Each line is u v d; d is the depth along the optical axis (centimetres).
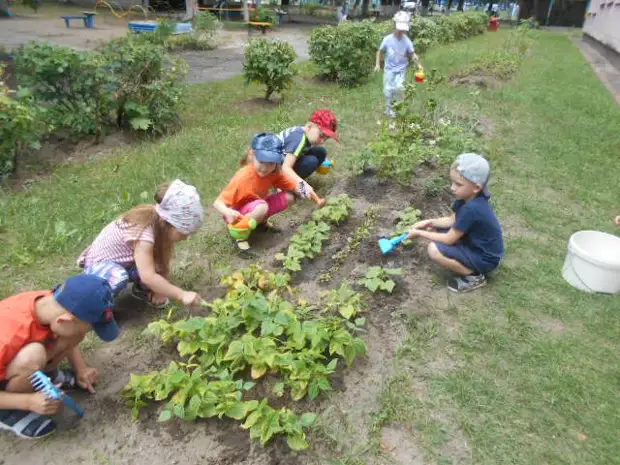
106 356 297
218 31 2122
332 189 514
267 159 370
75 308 213
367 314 326
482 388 273
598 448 243
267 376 277
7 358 214
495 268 369
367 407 261
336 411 257
